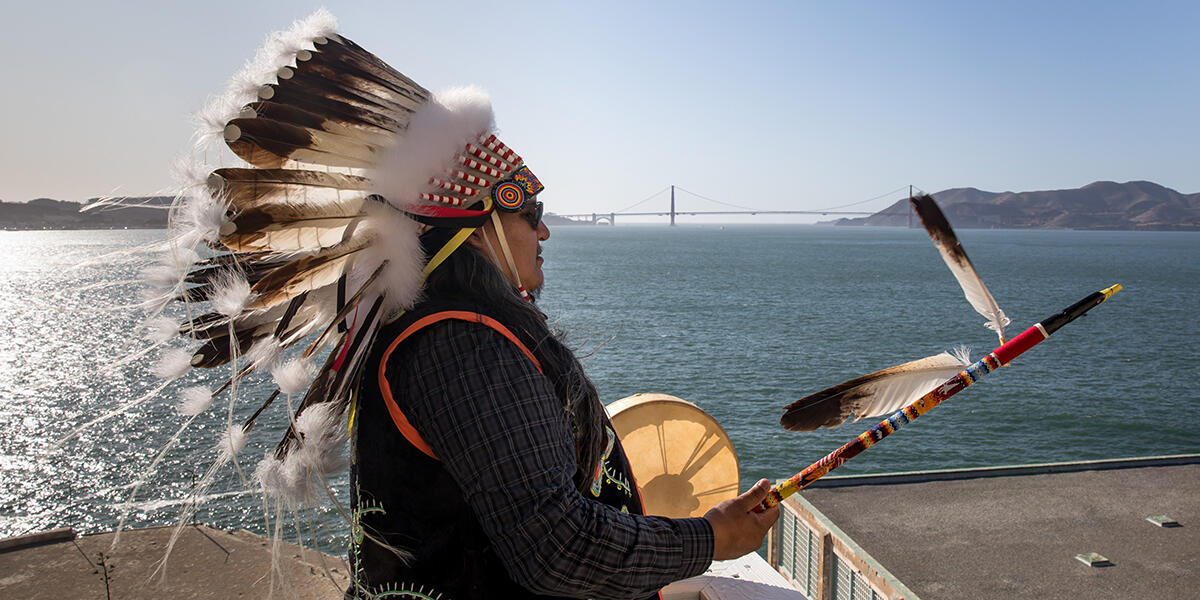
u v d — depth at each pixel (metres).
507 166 1.30
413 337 1.16
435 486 1.16
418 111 1.28
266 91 1.19
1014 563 8.96
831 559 9.30
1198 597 8.28
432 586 1.18
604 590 1.12
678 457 2.57
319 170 1.25
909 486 10.94
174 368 1.19
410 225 1.21
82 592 6.15
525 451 1.10
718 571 2.43
